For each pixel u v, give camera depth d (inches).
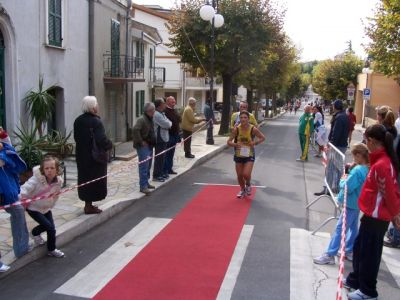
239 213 347.6
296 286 218.2
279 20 971.3
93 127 288.2
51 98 456.1
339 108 420.2
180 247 269.1
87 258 248.2
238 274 230.7
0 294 202.4
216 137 932.6
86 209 305.0
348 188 238.5
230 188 435.2
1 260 224.4
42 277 221.1
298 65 2059.5
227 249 267.3
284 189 442.0
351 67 2066.9
